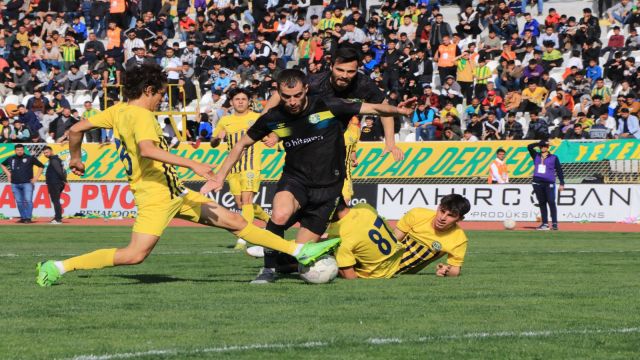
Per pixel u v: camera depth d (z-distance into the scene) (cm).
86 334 868
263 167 3547
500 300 1119
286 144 1256
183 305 1058
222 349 794
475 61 4266
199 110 4000
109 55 4603
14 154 3494
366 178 3531
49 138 4122
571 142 3384
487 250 2064
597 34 4303
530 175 3381
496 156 3400
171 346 808
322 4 4856
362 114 1232
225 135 2242
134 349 793
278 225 1249
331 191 1270
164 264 1622
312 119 1237
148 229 1202
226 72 4344
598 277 1422
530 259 1792
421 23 4409
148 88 1202
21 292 1175
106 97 4288
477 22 4469
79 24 5097
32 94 4656
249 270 1509
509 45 4159
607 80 4159
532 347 816
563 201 3366
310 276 1262
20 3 5259
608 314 1012
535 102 3888
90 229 2994
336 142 1261
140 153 1157
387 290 1206
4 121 4178
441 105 4025
